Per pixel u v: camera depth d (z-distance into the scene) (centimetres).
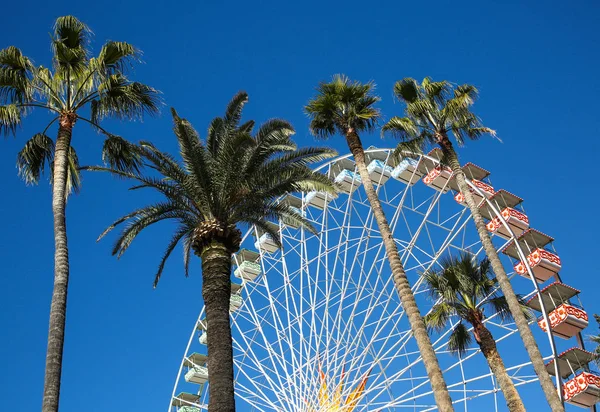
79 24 2502
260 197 2484
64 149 2277
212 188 2400
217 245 2288
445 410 2422
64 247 2047
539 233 4897
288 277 5119
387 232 2903
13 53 2375
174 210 2505
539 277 4831
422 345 2584
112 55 2488
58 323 1883
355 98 3338
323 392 4453
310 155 2612
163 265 2670
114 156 2528
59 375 1805
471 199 3403
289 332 4844
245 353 4881
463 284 3688
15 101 2370
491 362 3491
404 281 2747
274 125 2506
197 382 5456
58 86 2441
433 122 3606
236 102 2614
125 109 2472
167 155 2509
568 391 4206
